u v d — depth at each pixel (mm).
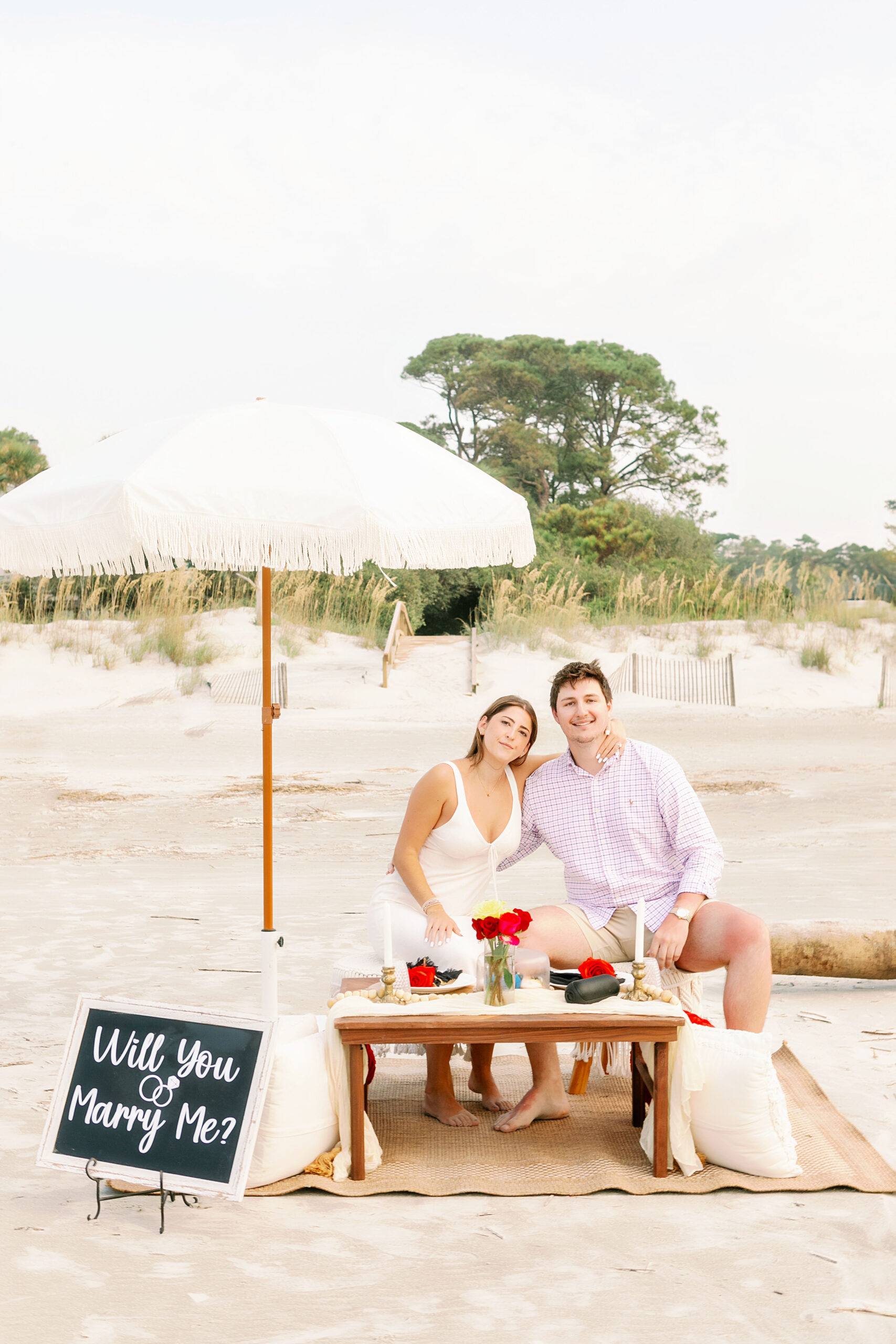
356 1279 2830
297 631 24328
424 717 18812
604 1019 3400
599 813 4242
